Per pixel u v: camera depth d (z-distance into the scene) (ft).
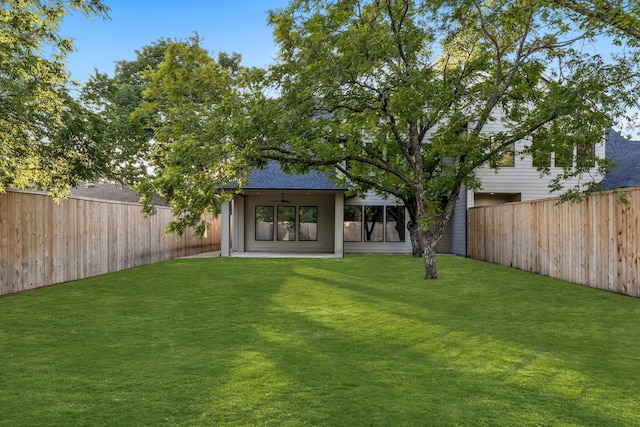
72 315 20.81
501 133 38.81
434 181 51.21
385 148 42.19
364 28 31.35
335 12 33.27
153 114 40.70
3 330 17.89
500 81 36.68
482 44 38.22
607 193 29.12
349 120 36.94
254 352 14.76
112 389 11.34
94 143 26.03
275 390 11.28
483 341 16.30
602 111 29.66
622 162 55.98
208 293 27.32
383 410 10.07
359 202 67.15
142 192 33.04
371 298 25.70
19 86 21.13
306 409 10.10
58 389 11.33
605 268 29.25
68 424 9.30
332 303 24.02
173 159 32.83
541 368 13.16
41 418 9.59
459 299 25.48
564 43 32.96
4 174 25.73
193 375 12.42
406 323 19.27
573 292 28.32
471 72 39.86
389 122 38.40
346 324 19.03
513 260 43.83
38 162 26.05
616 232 28.19
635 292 26.37
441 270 41.16
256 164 35.45
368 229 67.15
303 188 56.70
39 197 29.99
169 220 52.90
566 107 29.50
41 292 27.81
